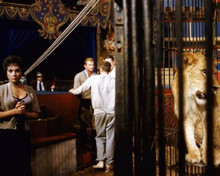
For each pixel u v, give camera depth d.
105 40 9.57
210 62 1.08
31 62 11.51
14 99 2.27
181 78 0.96
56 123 3.51
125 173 1.02
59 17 8.12
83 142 4.38
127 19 0.97
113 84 3.57
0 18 7.26
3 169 2.12
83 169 3.72
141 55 1.17
